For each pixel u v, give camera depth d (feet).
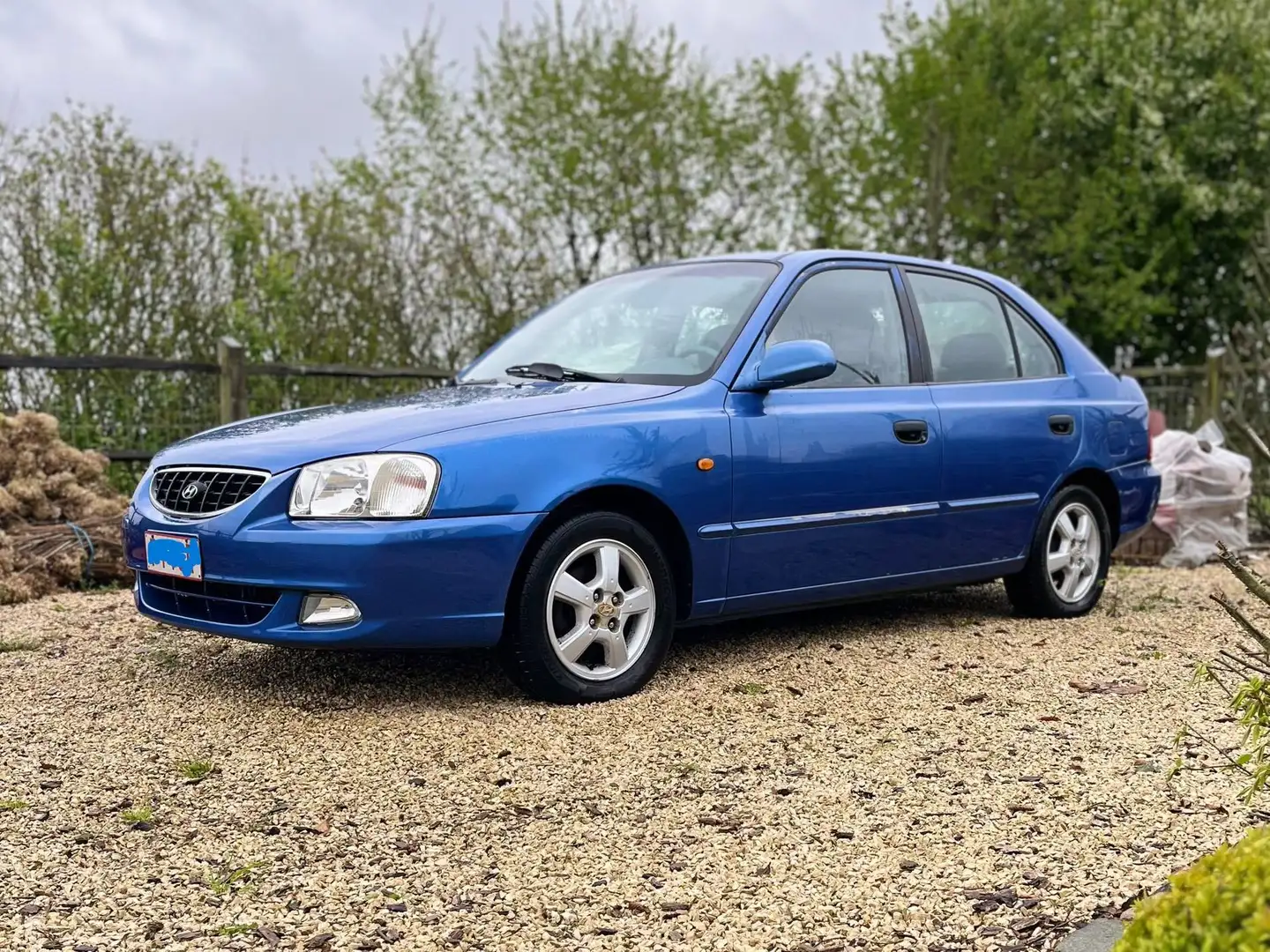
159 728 13.30
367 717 13.69
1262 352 33.81
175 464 14.76
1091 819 10.61
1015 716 13.82
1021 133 69.87
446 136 54.95
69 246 33.06
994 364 19.07
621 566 14.71
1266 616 19.53
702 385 15.49
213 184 36.63
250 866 9.77
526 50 58.29
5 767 12.10
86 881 9.55
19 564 21.01
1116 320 70.54
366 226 40.88
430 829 10.53
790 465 15.81
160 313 35.60
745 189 62.49
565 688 14.14
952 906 8.96
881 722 13.58
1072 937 8.24
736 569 15.52
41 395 29.22
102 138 35.65
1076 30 74.59
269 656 16.34
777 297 16.55
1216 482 26.76
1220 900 4.99
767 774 11.86
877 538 16.90
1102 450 20.02
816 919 8.80
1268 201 67.46
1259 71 68.80
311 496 13.35
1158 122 67.67
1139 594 22.16
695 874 9.58
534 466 13.78
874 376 17.24
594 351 17.04
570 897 9.20
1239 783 11.46
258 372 28.84
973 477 17.97
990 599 21.33
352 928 8.73
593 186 56.95
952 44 74.28
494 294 44.14
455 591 13.37
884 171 69.41
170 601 14.85
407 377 33.27
